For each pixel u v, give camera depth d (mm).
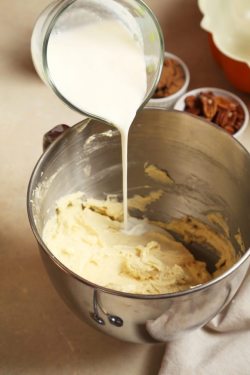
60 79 487
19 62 766
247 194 518
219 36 677
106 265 560
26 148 687
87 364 528
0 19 813
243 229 538
